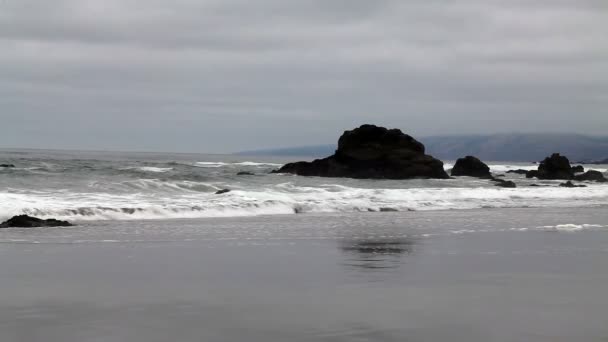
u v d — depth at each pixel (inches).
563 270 487.5
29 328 308.8
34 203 958.4
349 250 604.1
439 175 2485.2
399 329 311.3
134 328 310.0
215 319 328.5
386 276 457.7
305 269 486.9
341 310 349.7
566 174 2952.8
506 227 854.5
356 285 422.6
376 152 2427.4
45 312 340.5
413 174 2415.1
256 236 723.4
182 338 294.2
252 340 291.7
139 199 1133.7
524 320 329.4
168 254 565.3
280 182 1835.6
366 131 2470.5
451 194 1547.7
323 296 386.6
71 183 1382.9
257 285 420.5
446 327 315.0
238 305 360.8
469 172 2822.3
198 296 384.2
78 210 911.7
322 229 809.5
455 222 931.3
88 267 488.4
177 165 2923.2
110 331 304.3
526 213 1147.3
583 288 414.6
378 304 364.8
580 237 727.7
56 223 811.4
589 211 1218.0
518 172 3607.3
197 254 567.5
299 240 685.9
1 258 527.8
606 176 3516.2
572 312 346.9
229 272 470.9
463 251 599.8
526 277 455.5
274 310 348.8
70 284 418.6
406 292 399.9
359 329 311.4
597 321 328.2
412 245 646.5
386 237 722.2
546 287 417.4
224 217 986.7
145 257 545.6
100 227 799.1
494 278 451.2
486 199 1497.3
